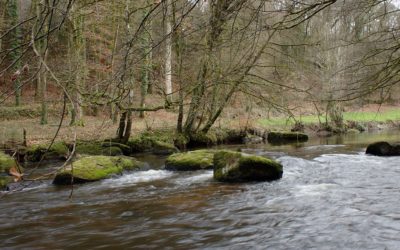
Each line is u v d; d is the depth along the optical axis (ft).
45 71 8.76
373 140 87.86
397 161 55.52
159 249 24.57
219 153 46.34
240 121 80.79
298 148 75.20
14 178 8.36
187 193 38.47
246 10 16.14
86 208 33.99
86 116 72.84
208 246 24.81
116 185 43.11
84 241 26.18
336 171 48.47
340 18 30.63
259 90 25.75
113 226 29.07
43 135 67.97
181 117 77.00
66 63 34.14
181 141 76.59
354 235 25.68
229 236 26.43
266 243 24.97
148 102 61.72
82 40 52.01
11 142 62.49
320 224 27.96
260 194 37.06
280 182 42.34
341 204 32.73
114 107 25.81
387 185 39.65
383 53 32.17
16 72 8.91
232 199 35.55
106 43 55.93
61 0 10.36
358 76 31.19
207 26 15.72
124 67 12.93
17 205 35.29
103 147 63.62
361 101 33.96
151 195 38.11
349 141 87.61
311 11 17.87
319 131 100.73
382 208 31.27
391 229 26.55
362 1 29.45
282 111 25.03
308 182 42.14
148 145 71.56
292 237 25.77
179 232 27.48
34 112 92.99
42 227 29.14
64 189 41.63
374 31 33.06
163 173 50.06
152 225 29.07
